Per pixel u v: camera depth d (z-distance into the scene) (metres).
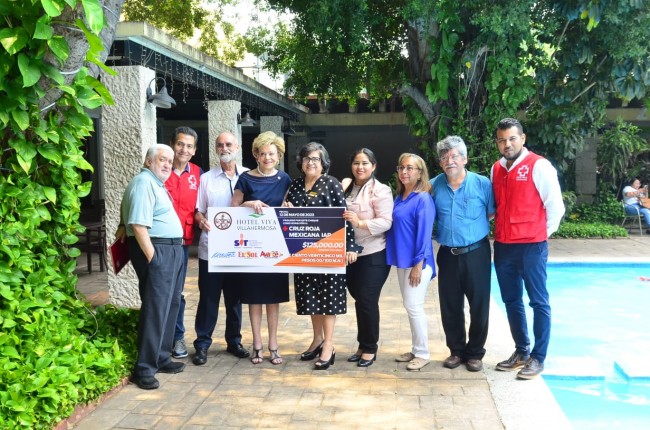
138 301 5.74
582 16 9.80
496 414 3.52
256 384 4.03
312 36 13.62
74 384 3.53
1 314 3.45
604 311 7.45
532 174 4.03
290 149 17.91
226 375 4.21
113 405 3.67
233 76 9.97
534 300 4.13
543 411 3.55
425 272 4.30
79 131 3.93
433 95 11.48
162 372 4.26
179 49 7.56
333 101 17.73
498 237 4.20
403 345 4.90
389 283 7.57
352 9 11.20
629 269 9.52
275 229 4.20
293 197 4.32
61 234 4.07
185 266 4.46
